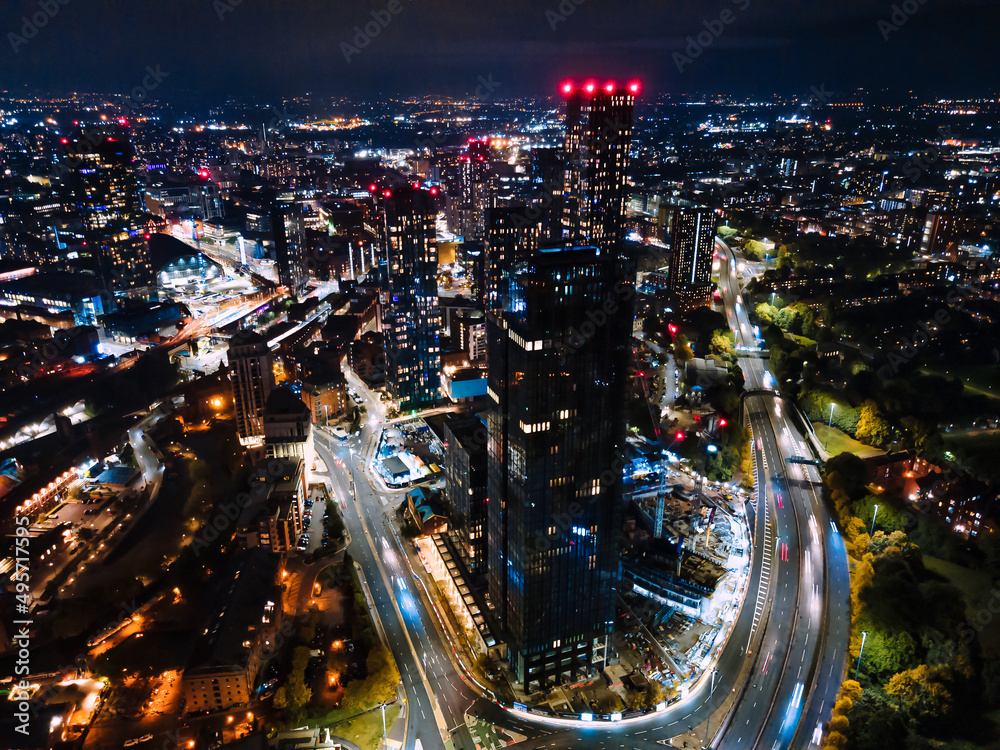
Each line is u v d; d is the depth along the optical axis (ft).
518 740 644.69
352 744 639.76
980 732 635.66
